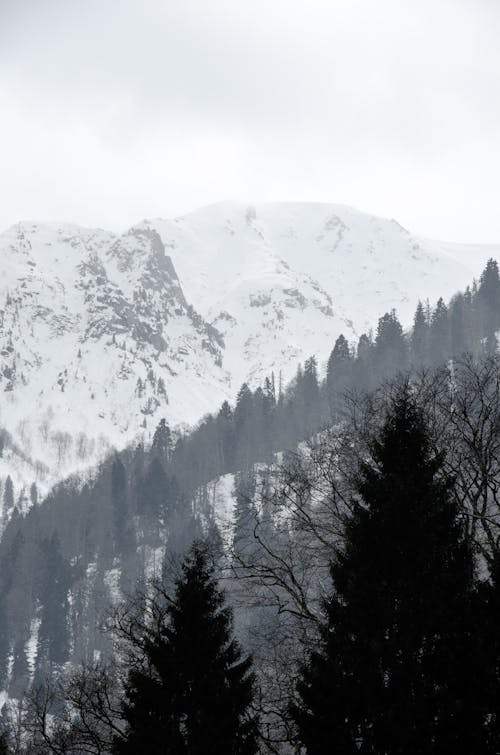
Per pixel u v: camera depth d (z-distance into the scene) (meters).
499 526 22.41
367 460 23.95
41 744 22.38
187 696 19.14
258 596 22.61
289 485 24.12
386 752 16.34
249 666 19.92
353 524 19.27
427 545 18.20
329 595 20.45
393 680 16.64
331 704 17.20
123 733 20.83
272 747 20.00
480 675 16.62
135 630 21.91
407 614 17.27
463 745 16.03
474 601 17.80
